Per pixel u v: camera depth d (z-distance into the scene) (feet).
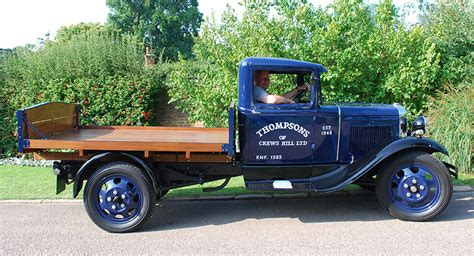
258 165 15.87
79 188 14.90
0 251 13.08
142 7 100.83
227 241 13.60
